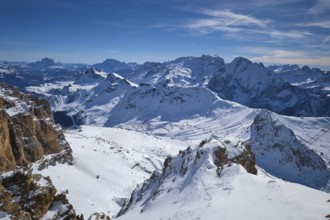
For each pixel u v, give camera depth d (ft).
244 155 222.69
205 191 157.38
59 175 271.49
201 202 145.28
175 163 236.43
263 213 117.91
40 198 131.75
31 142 264.11
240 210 124.06
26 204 127.85
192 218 126.93
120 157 415.64
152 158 469.57
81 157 340.39
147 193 233.96
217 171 180.34
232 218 118.01
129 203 244.22
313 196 134.62
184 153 239.30
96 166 336.90
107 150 431.43
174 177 208.33
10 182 131.34
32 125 272.31
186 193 165.17
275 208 121.39
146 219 147.95
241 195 140.87
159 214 148.56
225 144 227.40
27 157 257.34
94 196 269.03
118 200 283.59
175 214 138.62
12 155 191.52
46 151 290.97
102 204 262.67
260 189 144.87
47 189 137.59
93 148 417.49
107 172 335.67
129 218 168.14
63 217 135.44
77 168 308.40
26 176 134.41
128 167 390.83
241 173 167.84
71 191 256.52
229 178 166.30
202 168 188.55
